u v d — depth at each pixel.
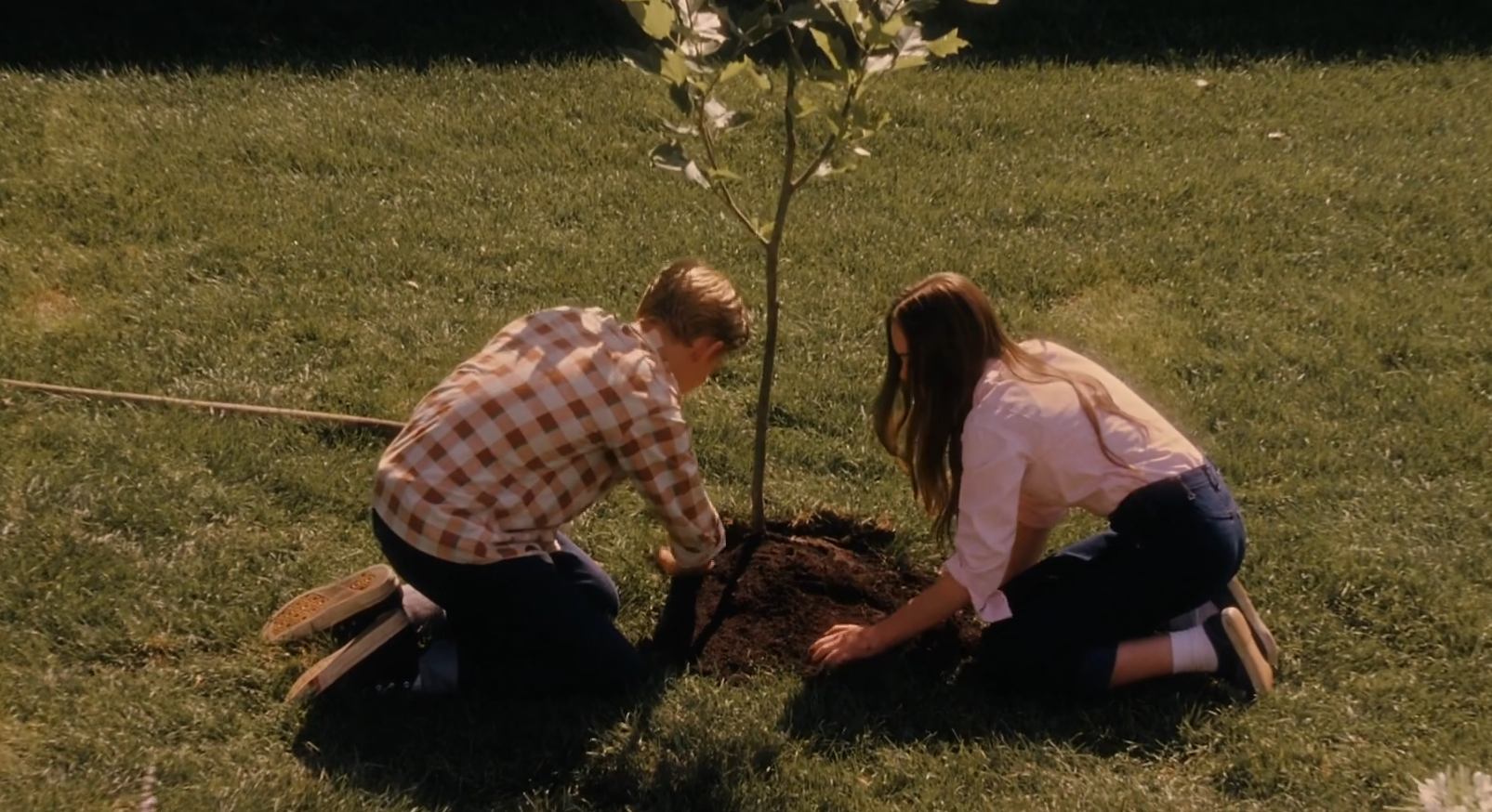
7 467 4.20
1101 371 3.56
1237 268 5.75
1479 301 5.48
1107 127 7.10
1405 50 8.16
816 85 3.56
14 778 3.16
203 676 3.50
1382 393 4.84
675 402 3.30
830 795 3.21
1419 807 2.94
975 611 3.68
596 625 3.41
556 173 6.43
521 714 3.42
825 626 3.74
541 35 7.94
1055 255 5.81
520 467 3.23
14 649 3.55
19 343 4.89
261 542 3.99
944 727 3.43
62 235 5.65
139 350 4.90
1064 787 3.25
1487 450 4.52
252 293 5.32
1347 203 6.30
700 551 3.49
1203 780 3.29
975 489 3.30
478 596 3.27
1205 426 4.67
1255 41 8.24
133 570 3.83
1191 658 3.48
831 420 4.66
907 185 6.40
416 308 5.27
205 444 4.38
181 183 6.11
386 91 7.20
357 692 3.46
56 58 7.40
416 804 3.16
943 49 3.18
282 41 7.71
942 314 3.35
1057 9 8.41
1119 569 3.41
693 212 6.10
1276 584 3.92
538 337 3.31
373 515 3.32
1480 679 3.57
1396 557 3.98
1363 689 3.54
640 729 3.37
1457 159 6.78
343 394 4.68
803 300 5.41
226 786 3.17
